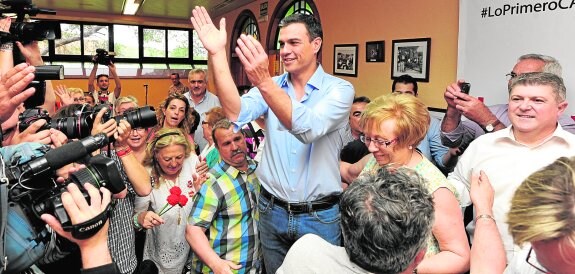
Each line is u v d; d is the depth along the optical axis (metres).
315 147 1.59
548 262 0.75
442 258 1.17
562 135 1.49
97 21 9.95
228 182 1.74
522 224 0.74
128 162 1.67
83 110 1.45
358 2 4.44
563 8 2.41
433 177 1.26
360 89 4.49
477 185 1.25
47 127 1.34
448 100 2.04
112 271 0.83
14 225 0.86
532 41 2.61
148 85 10.23
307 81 1.63
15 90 1.07
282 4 6.15
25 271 0.96
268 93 1.30
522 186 0.80
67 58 9.84
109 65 6.86
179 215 1.94
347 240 0.90
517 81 1.52
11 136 1.33
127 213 1.71
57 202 0.84
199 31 1.36
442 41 3.40
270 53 6.55
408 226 0.84
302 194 1.61
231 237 1.76
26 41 1.52
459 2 3.17
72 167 1.04
